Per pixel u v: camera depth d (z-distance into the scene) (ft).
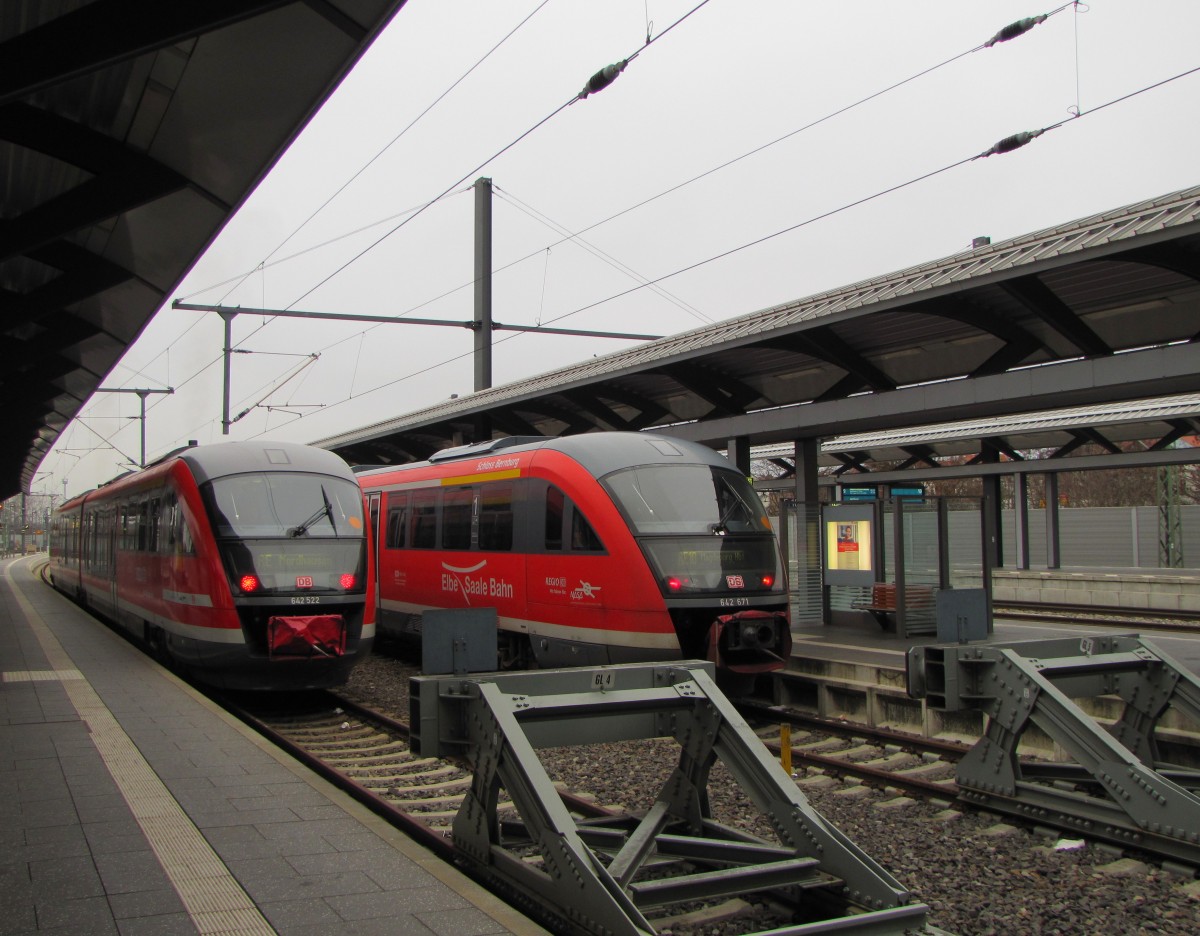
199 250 42.80
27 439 102.47
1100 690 26.02
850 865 16.71
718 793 27.14
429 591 51.52
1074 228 36.09
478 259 73.72
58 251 44.88
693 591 37.58
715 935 17.65
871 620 53.47
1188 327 38.52
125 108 32.32
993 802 24.95
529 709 18.52
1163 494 111.45
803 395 52.65
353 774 30.55
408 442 75.66
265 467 42.93
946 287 34.83
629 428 58.34
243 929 15.26
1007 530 122.11
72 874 17.69
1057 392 36.14
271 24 26.27
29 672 42.83
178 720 32.32
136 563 52.75
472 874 19.71
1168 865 21.03
